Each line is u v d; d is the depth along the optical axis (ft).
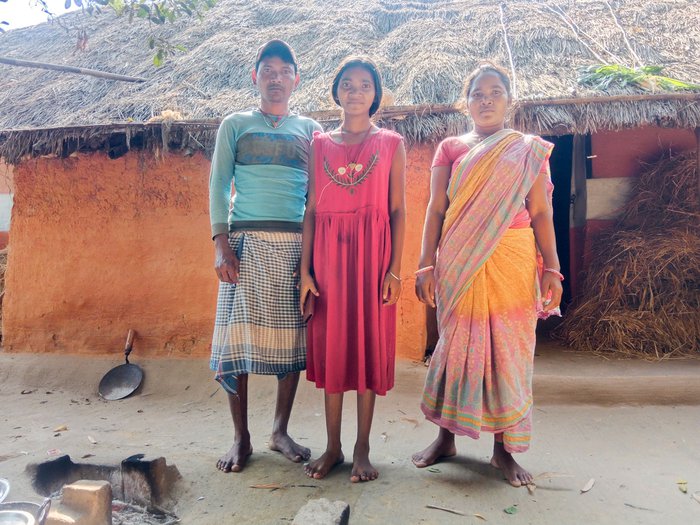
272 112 8.98
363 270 8.07
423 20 18.48
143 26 21.24
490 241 7.98
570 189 18.40
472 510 7.25
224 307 8.66
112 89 16.89
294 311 8.73
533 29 16.76
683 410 11.08
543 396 11.57
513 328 8.05
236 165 8.87
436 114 12.37
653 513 7.23
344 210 8.09
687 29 16.81
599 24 17.43
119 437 10.31
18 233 14.98
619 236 16.01
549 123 12.32
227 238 8.59
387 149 8.16
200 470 8.49
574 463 8.82
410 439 9.92
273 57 8.84
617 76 13.33
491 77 8.29
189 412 11.95
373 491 7.73
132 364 13.82
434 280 8.59
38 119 16.15
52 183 14.78
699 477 8.26
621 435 10.00
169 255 14.24
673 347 13.96
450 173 8.60
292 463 8.79
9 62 13.08
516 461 8.88
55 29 24.13
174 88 15.92
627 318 14.47
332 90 8.56
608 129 12.57
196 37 19.43
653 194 15.97
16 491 7.48
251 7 21.11
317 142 8.37
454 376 8.20
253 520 7.04
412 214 13.02
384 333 8.14
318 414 11.29
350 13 19.44
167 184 14.26
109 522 6.61
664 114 12.21
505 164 7.95
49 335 14.75
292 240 8.76
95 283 14.56
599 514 7.19
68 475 8.25
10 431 10.81
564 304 19.38
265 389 12.33
